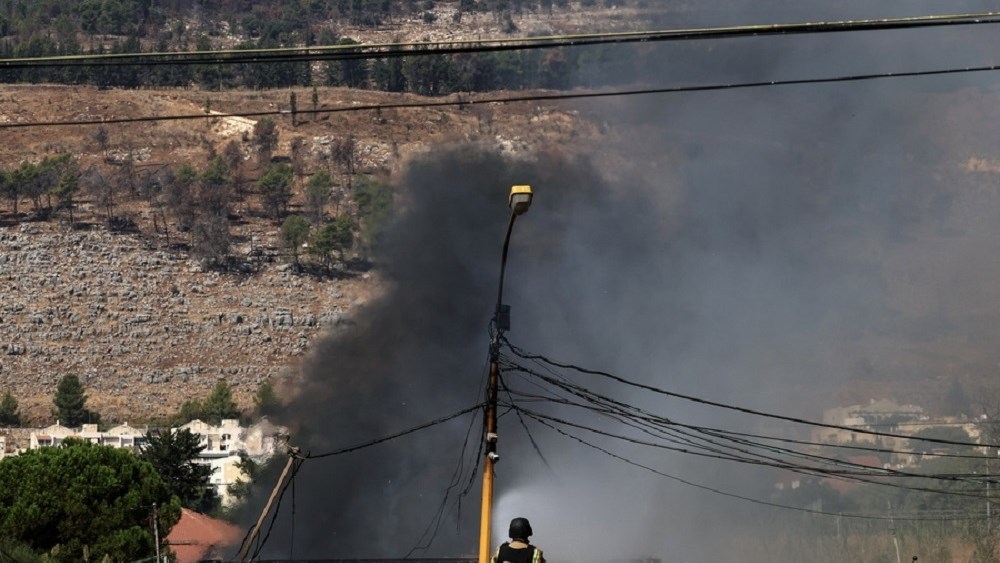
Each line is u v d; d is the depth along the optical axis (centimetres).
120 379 19212
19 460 4159
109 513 4169
